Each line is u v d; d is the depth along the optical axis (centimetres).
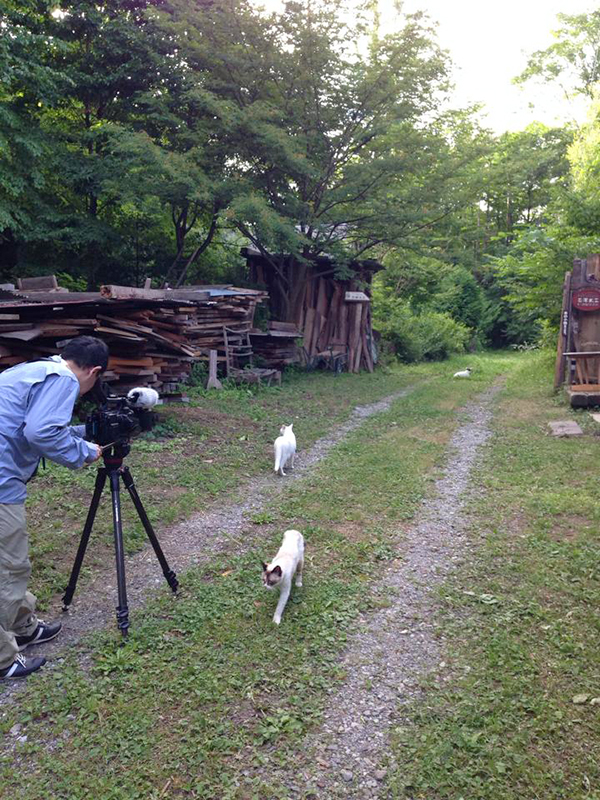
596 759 269
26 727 290
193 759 269
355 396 1344
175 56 1612
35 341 807
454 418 1073
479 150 1734
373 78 1549
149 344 963
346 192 1642
